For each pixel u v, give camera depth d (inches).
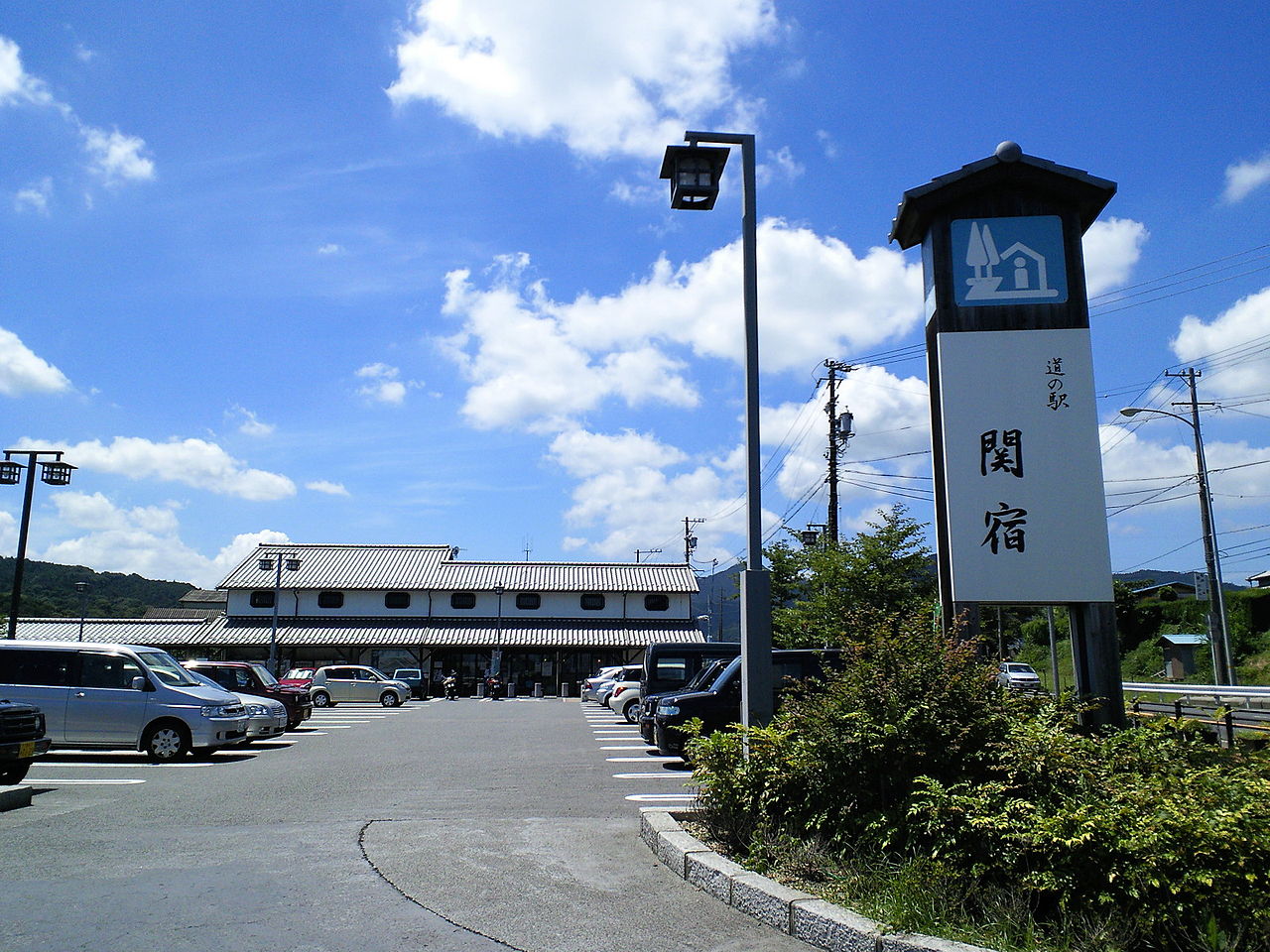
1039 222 342.6
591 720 984.9
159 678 586.9
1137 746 229.9
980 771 221.8
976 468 329.1
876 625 254.7
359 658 1855.3
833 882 217.0
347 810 368.2
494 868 259.3
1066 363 333.1
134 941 193.8
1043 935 171.6
